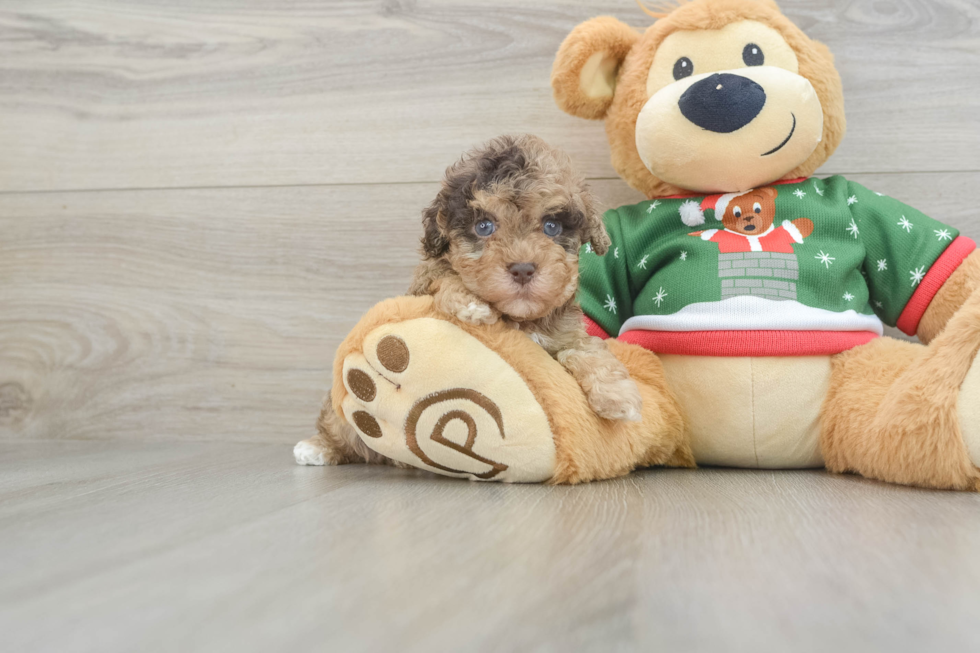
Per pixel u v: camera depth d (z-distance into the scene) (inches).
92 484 47.7
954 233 56.3
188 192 75.1
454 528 33.7
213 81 74.8
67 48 76.7
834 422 51.8
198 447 70.7
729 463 55.8
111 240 76.3
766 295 53.8
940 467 44.8
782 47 56.9
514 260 43.4
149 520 35.7
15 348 77.5
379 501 40.6
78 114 76.6
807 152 57.2
